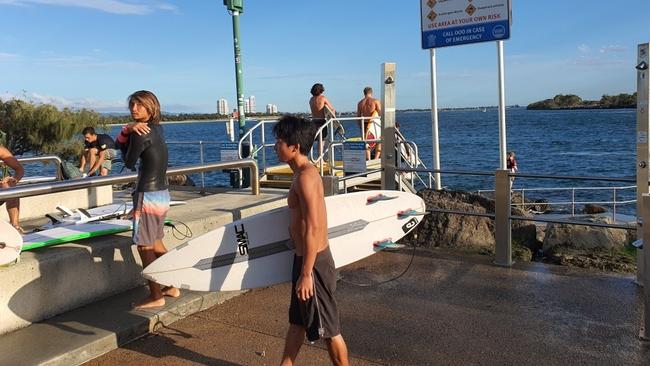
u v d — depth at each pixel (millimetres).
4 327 3992
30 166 25141
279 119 3209
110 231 4953
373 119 11883
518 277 5637
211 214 6113
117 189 12188
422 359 3838
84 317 4320
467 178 26797
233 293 5160
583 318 4504
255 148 10805
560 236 7387
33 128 24859
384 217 4816
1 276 3961
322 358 3863
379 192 4789
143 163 4270
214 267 4059
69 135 25391
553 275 5688
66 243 4723
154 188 4301
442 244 7062
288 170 10984
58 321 4238
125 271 4949
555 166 33625
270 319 4613
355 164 8438
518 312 4672
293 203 3201
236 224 4039
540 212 14430
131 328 4141
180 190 10055
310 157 9930
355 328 4406
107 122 26891
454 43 9383
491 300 4984
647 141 4988
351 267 6125
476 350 3961
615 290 5156
